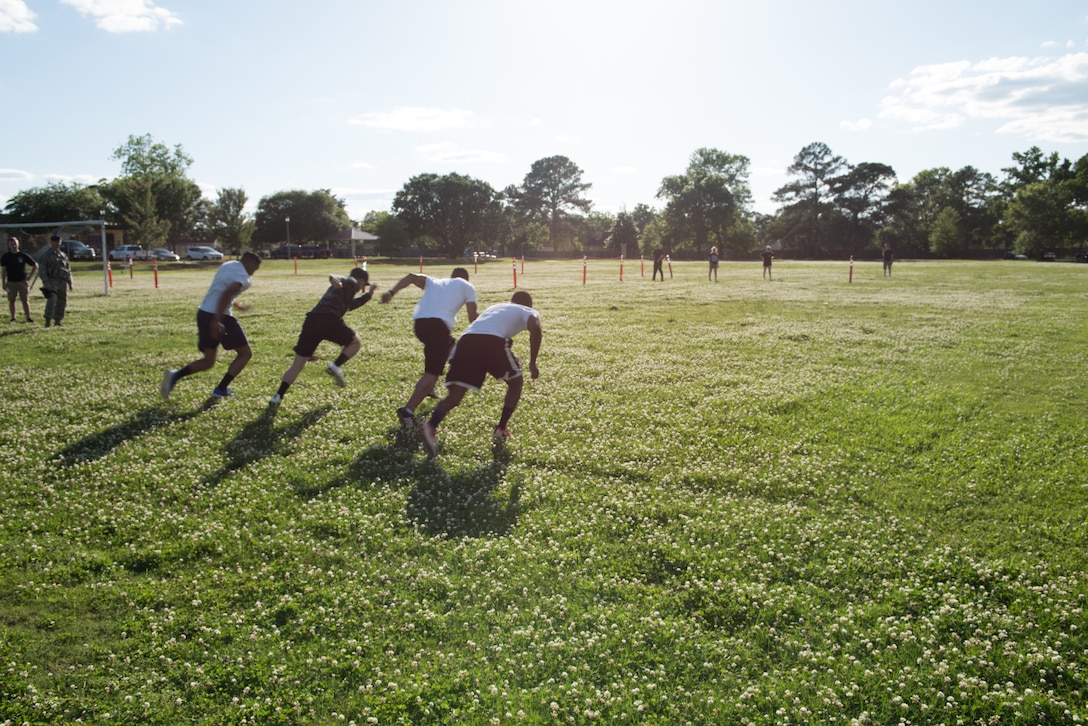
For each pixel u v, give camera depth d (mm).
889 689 3557
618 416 8414
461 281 7992
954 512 5680
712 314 18750
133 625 4070
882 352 12906
